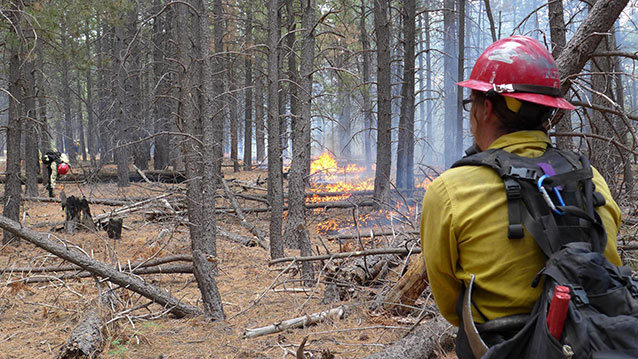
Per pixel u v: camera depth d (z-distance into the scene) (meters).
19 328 4.64
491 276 1.30
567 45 3.90
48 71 25.53
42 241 4.81
